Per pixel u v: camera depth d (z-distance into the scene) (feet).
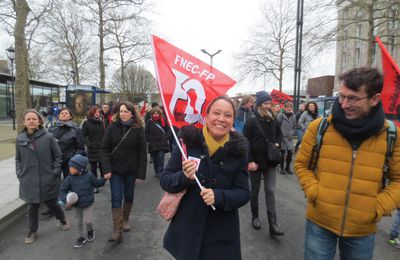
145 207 18.40
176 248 7.14
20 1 38.32
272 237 13.96
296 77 35.76
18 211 16.62
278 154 13.64
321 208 7.16
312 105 31.14
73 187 13.10
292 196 20.49
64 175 18.99
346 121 6.68
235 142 7.06
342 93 6.64
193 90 8.09
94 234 14.48
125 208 14.74
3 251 12.82
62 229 15.08
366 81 6.34
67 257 12.27
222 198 6.68
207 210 7.06
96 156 22.16
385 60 11.14
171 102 7.79
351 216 6.88
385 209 6.70
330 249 7.50
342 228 6.99
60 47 87.45
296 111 36.42
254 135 13.79
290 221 15.92
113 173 13.87
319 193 7.15
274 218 14.01
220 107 6.91
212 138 7.20
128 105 13.82
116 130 13.78
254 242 13.46
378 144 6.68
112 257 12.26
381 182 7.00
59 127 18.84
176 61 7.94
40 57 107.04
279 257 12.11
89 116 22.04
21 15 38.55
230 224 7.20
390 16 44.55
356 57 91.45
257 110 14.25
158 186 23.31
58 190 14.60
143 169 14.30
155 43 7.74
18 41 38.63
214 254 7.04
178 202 7.14
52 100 123.95
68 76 119.96
